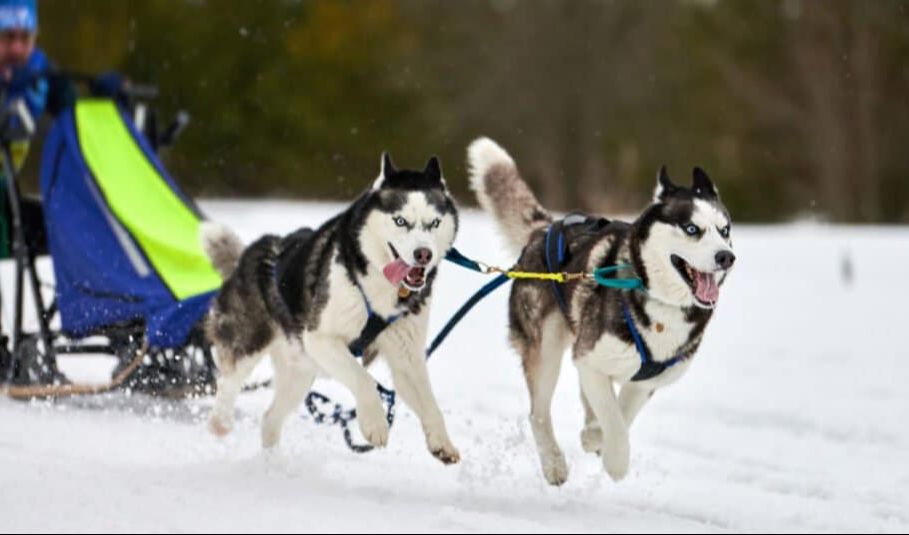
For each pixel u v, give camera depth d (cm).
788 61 5666
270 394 1147
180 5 4819
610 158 5619
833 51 5594
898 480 863
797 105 5672
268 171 4838
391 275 780
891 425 1041
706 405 1125
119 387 1045
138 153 1164
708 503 779
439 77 5416
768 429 1035
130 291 1053
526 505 739
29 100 1167
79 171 1120
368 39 5172
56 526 633
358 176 5025
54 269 1097
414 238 778
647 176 5619
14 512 660
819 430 1030
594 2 5588
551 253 843
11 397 1081
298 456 864
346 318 804
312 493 737
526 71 5522
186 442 923
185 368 1052
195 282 1072
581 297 799
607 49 5588
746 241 2997
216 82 4741
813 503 790
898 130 5556
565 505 741
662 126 5631
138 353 1027
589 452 868
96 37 4716
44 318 1108
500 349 1428
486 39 5506
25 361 1097
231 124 4744
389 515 678
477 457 881
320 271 821
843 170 5578
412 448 926
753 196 5634
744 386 1217
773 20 5656
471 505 735
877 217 5500
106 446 888
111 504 679
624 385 821
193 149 4741
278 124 4841
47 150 1138
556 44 5541
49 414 1014
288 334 861
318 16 5019
